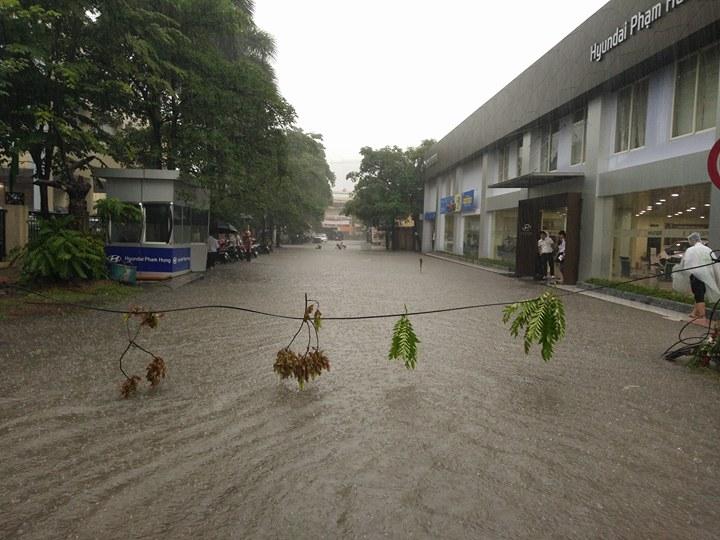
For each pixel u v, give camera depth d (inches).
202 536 131.4
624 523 139.9
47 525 135.3
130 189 678.5
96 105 679.7
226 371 273.9
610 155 701.3
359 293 615.8
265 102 819.4
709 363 295.3
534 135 964.0
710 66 527.8
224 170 836.0
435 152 1716.3
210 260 976.9
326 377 266.8
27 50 497.7
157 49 684.7
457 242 1508.4
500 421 209.9
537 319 248.1
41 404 221.1
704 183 519.8
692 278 431.8
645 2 573.3
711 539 133.8
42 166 649.6
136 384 233.6
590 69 695.7
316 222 2691.9
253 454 176.9
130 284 615.8
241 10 819.4
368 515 141.3
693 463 175.9
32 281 531.8
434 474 164.6
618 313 494.0
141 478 159.8
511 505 147.6
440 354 319.6
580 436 196.4
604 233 715.4
